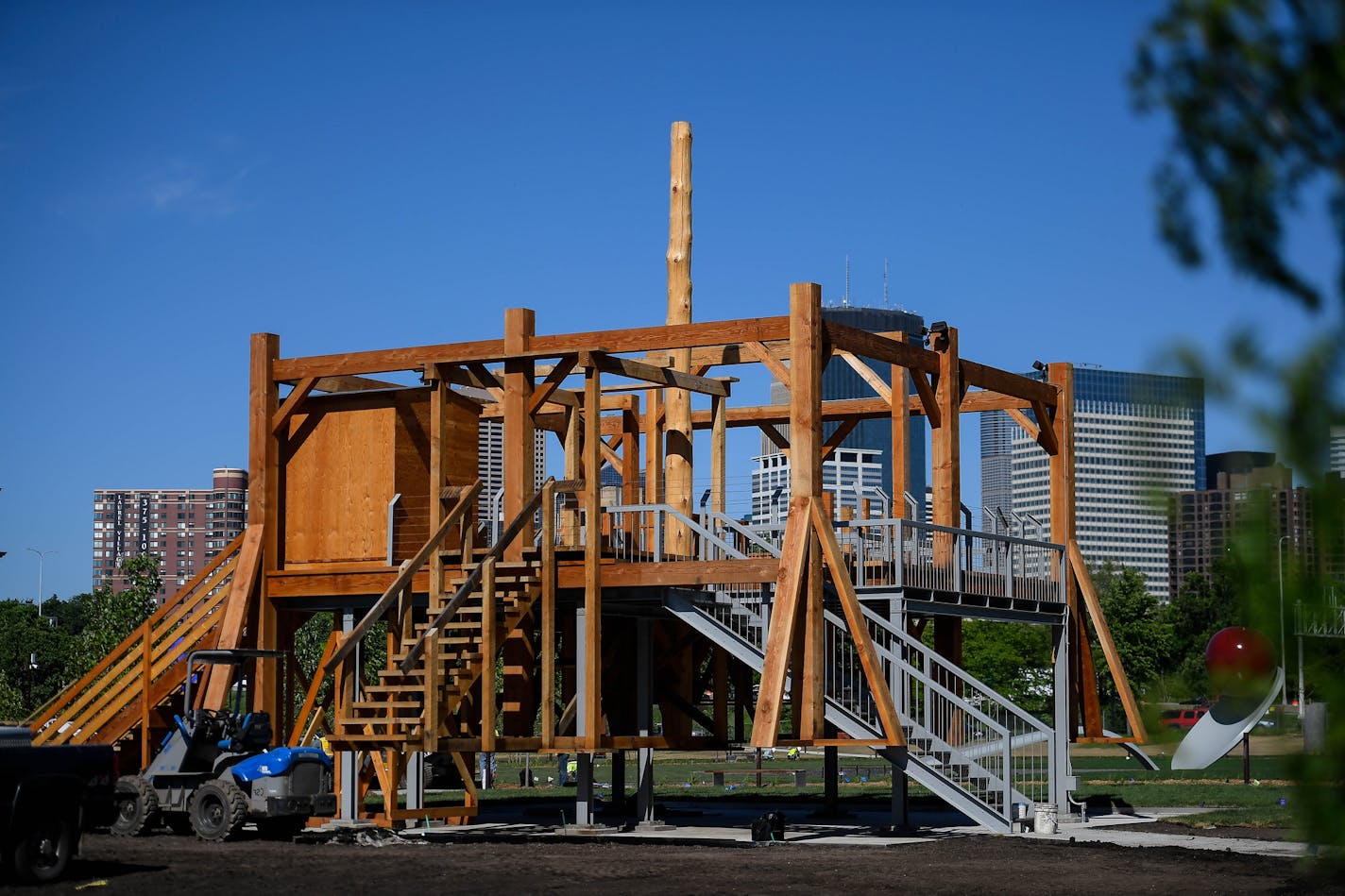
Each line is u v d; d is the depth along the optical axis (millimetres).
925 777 20875
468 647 21266
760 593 22344
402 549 24156
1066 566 26000
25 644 85812
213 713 20594
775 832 20125
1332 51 3645
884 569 21922
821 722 20344
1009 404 26625
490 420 27984
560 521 25703
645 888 14172
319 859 16859
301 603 24688
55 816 14539
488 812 26828
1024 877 15273
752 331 21234
